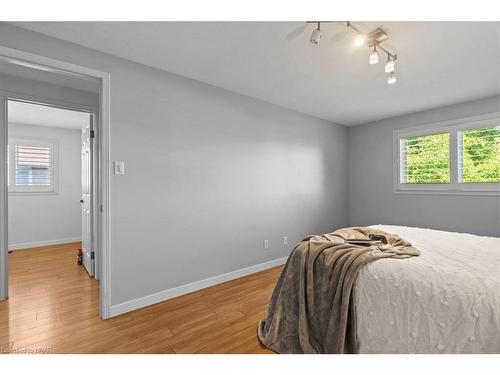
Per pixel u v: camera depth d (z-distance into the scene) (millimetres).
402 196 4004
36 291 2670
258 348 1735
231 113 3045
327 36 1915
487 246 1788
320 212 4215
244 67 2438
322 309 1581
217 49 2113
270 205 3494
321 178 4223
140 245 2346
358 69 2471
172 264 2561
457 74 2561
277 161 3574
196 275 2744
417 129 3830
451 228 3502
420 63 2322
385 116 4082
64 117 4242
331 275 1576
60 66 1961
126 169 2268
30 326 2006
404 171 4004
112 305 2178
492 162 3184
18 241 4551
